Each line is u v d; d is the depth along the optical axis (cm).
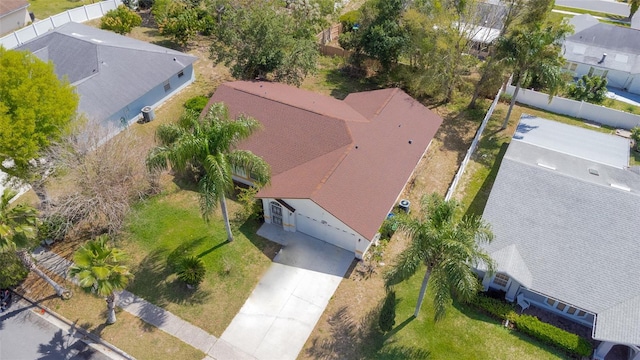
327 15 5591
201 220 2917
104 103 3509
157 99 3991
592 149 3312
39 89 2469
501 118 4062
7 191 2189
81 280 1953
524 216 2547
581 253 2367
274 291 2503
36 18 5328
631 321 2091
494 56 3803
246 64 3934
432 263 1986
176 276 2566
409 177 3025
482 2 4794
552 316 2402
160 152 2277
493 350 2244
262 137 3127
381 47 4166
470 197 3203
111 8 5519
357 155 2903
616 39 4722
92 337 2288
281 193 2725
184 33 4709
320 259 2692
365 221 2592
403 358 2198
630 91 4481
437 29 3888
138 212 2914
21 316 2389
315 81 4541
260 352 2223
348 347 2244
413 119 3428
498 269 2323
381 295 2495
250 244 2773
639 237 2352
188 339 2275
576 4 6694
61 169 2569
